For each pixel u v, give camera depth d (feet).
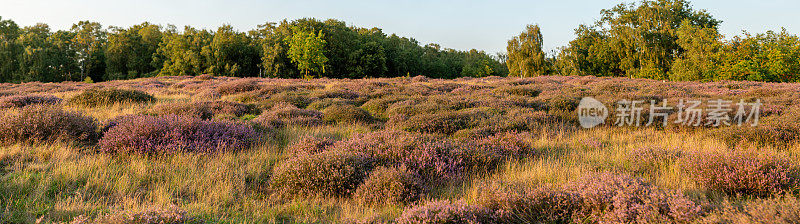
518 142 23.39
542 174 17.57
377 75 237.66
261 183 17.39
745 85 72.18
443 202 12.75
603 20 198.70
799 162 18.21
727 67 117.91
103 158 17.92
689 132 29.45
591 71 200.03
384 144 20.66
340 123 33.30
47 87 73.92
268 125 29.43
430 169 18.11
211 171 17.33
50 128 21.35
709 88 68.95
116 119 26.86
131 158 18.60
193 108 33.71
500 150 22.36
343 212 13.53
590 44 208.13
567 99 45.47
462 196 15.19
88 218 11.06
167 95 57.16
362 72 221.87
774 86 72.33
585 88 68.44
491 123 31.22
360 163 17.48
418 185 15.20
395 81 99.35
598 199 12.25
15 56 209.67
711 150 17.93
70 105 39.63
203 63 215.10
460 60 364.38
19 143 19.35
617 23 187.01
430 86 75.97
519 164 20.10
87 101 40.27
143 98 45.52
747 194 14.17
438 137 27.17
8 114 22.04
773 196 13.38
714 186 14.89
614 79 103.04
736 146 22.04
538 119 34.76
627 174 15.69
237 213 13.12
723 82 87.61
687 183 15.60
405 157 18.92
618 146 25.07
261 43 228.63
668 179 16.07
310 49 170.71
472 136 27.22
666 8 170.91
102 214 12.16
